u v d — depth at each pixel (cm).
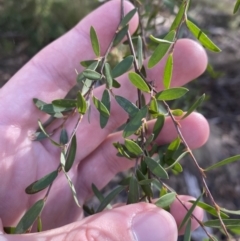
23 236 10
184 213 14
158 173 10
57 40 15
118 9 14
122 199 24
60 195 15
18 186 14
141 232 10
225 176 26
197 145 15
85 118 15
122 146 11
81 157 15
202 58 14
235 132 29
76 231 10
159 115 11
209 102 31
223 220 10
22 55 32
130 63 11
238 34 36
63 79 15
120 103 11
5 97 14
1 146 14
